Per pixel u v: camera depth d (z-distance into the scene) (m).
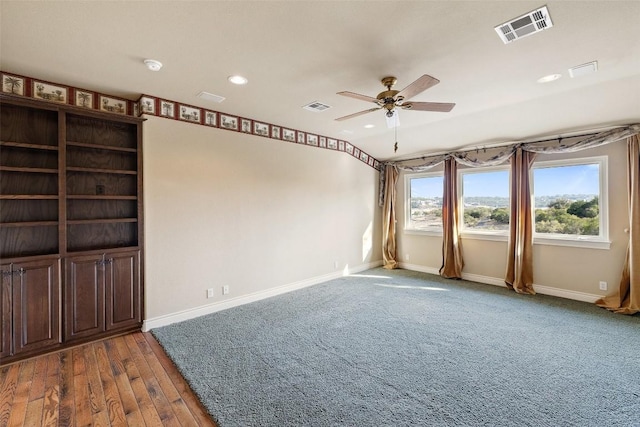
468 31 2.07
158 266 3.27
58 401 2.05
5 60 2.43
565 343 2.84
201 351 2.71
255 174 4.14
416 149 5.51
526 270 4.45
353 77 2.80
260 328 3.21
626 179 3.73
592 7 1.81
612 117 3.54
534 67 2.60
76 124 2.98
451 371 2.38
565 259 4.22
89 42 2.18
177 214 3.40
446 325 3.27
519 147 4.50
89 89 3.03
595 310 3.71
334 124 4.39
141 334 3.09
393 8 1.82
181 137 3.42
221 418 1.87
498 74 2.74
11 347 2.48
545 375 2.32
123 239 3.21
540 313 3.61
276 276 4.40
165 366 2.50
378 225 6.32
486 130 4.36
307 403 2.01
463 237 5.27
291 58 2.44
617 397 2.05
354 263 5.77
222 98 3.31
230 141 3.86
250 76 2.77
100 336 2.94
